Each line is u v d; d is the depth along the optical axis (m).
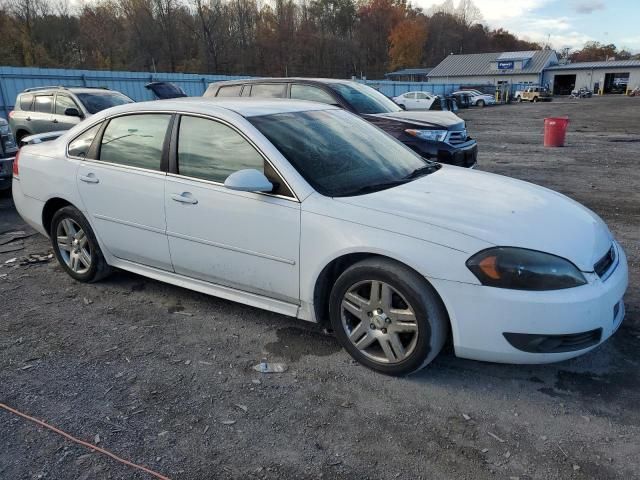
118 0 63.00
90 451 2.60
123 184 4.07
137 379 3.21
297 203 3.27
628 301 4.12
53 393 3.07
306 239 3.23
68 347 3.60
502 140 17.39
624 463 2.46
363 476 2.42
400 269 2.97
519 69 74.12
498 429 2.71
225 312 4.09
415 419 2.81
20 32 55.66
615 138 17.34
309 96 8.56
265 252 3.43
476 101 47.81
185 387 3.12
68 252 4.73
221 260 3.67
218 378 3.21
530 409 2.87
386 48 92.38
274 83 8.91
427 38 101.06
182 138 3.81
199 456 2.56
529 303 2.75
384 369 3.16
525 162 11.95
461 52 108.31
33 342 3.67
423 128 7.76
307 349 3.53
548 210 3.29
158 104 4.05
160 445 2.64
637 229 6.20
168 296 4.40
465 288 2.82
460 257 2.83
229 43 67.94
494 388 3.06
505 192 3.54
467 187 3.59
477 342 2.88
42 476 2.43
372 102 8.73
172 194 3.79
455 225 2.95
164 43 63.84
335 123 4.11
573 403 2.91
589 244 3.02
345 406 2.92
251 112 3.73
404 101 37.50
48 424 2.80
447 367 3.28
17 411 2.91
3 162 7.69
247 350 3.53
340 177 3.48
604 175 9.97
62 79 22.70
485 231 2.91
